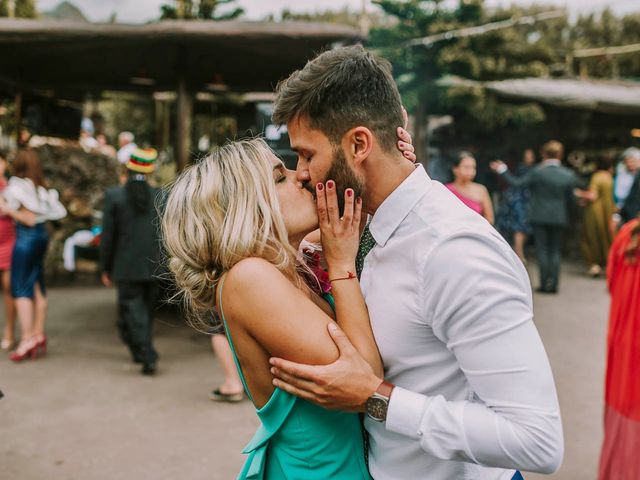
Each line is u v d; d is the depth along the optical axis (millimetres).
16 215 5121
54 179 8609
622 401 2750
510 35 12062
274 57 6652
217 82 7312
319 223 1386
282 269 1396
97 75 7715
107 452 3482
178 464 3352
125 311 4840
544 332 6180
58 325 6332
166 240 1457
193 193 1419
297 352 1275
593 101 11391
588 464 3385
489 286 1199
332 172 1330
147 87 7977
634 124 12953
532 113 11516
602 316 6926
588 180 12680
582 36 27750
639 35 27391
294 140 1357
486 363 1205
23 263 5180
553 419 1188
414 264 1295
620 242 2812
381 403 1260
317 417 1358
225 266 1373
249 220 1365
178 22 5844
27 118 8570
